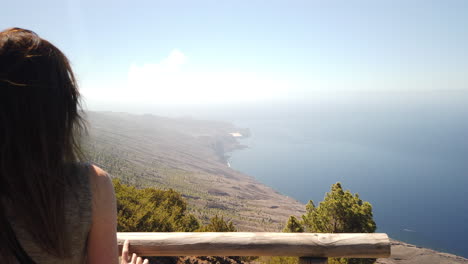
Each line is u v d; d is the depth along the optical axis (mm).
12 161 756
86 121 938
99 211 939
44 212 784
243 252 2186
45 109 792
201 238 2197
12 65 758
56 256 838
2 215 768
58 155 825
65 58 897
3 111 751
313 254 2188
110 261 963
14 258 796
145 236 2209
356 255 2184
